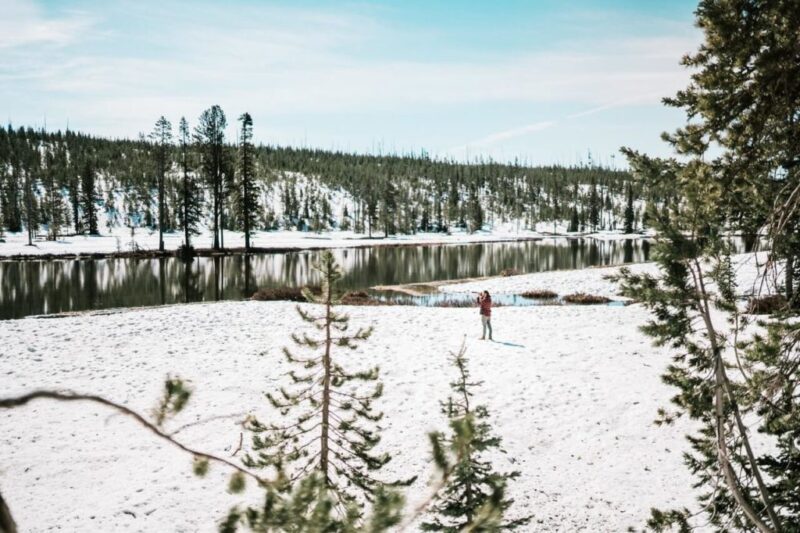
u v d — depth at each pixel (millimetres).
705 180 4992
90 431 11820
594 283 37375
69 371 15758
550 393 13992
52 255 57156
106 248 67188
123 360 16906
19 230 99750
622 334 20125
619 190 172625
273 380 14953
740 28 4914
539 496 9289
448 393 14000
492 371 15836
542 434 11703
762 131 5340
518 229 142125
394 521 1893
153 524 8531
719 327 15578
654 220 4918
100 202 118812
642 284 5141
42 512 8805
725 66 5242
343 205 149875
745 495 5277
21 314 26734
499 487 2135
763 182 5277
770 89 4926
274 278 42406
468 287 38469
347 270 52406
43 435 11633
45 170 122375
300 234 111875
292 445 8188
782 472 5445
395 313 25438
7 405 1376
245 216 63250
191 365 16375
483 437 6344
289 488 2402
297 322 22625
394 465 10219
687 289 4953
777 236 4938
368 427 11828
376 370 7773
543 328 21609
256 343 19000
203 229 103188
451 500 6230
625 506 9031
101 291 34781
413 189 159875
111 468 10273
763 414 5410
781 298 5312
